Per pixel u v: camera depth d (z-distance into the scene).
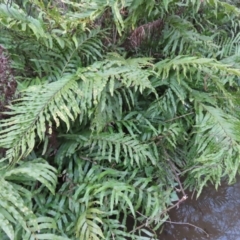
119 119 1.66
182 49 1.90
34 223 1.17
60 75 1.67
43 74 1.73
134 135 1.57
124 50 1.92
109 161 1.51
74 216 1.40
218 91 1.83
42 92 1.40
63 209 1.42
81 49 1.73
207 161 1.54
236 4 2.52
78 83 1.51
